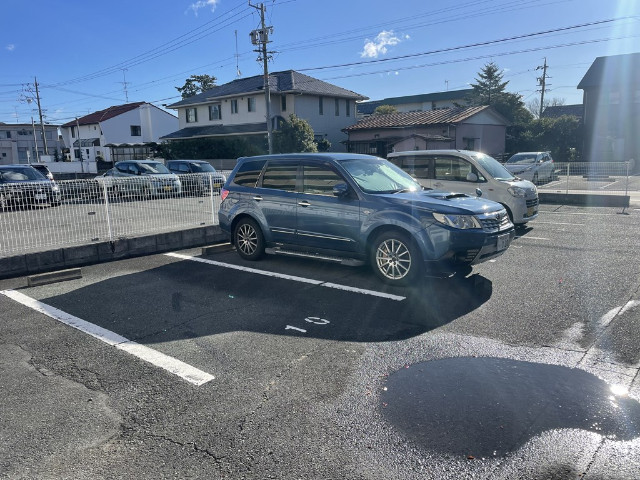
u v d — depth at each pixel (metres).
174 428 3.12
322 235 6.68
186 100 42.19
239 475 2.66
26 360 4.17
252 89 36.09
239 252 7.89
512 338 4.46
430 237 5.71
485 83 48.44
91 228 8.38
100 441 3.00
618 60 33.69
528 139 35.91
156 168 20.34
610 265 7.00
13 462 2.80
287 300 5.67
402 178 7.11
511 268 6.97
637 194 16.72
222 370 3.92
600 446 2.86
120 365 4.04
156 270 7.28
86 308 5.53
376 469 2.70
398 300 5.60
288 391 3.56
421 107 67.44
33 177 16.78
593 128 33.25
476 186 9.75
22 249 7.52
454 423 3.11
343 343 4.42
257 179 7.53
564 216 12.27
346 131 35.78
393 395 3.48
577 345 4.27
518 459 2.75
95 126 54.94
